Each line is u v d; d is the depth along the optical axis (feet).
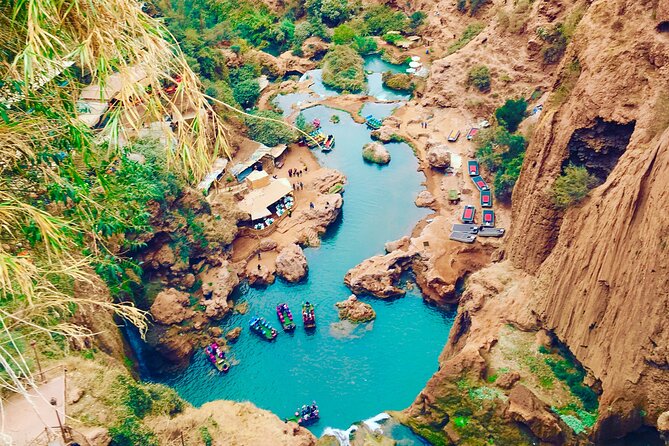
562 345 212.02
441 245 308.40
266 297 291.99
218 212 311.88
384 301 287.07
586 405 194.90
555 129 224.12
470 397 206.59
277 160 383.86
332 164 386.73
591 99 210.18
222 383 250.16
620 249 183.42
